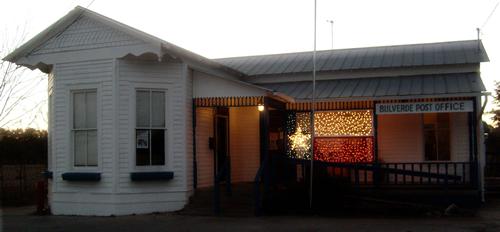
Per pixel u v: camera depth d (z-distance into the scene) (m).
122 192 14.40
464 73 17.25
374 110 16.30
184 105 15.01
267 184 14.45
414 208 14.63
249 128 18.69
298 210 14.63
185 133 15.00
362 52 19.97
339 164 15.41
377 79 17.73
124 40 14.44
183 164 14.94
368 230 11.66
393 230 11.63
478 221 13.00
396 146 17.39
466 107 15.05
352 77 18.11
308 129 17.83
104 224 13.01
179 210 14.75
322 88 17.23
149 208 14.59
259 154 18.53
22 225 13.19
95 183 14.62
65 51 15.07
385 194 15.24
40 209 15.45
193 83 15.48
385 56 18.91
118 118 14.47
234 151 18.50
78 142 15.01
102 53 14.67
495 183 22.19
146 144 14.74
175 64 15.04
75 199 14.87
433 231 11.48
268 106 15.27
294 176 17.67
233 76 18.05
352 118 17.55
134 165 14.53
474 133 15.75
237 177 18.47
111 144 14.47
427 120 17.31
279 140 18.28
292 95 16.73
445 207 14.84
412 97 15.29
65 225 13.05
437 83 16.33
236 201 14.84
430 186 15.41
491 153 26.67
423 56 18.28
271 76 18.58
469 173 15.89
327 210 14.72
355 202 14.87
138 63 14.72
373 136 17.27
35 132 27.09
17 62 14.58
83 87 14.85
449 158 17.06
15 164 25.89
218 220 13.30
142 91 14.81
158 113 14.92
